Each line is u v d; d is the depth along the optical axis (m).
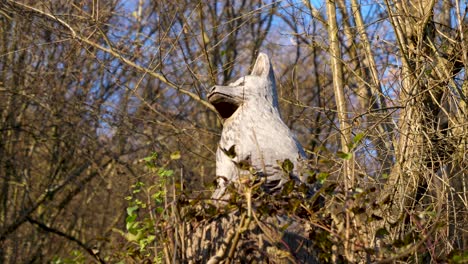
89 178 12.84
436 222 4.02
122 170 12.26
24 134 12.83
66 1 9.49
